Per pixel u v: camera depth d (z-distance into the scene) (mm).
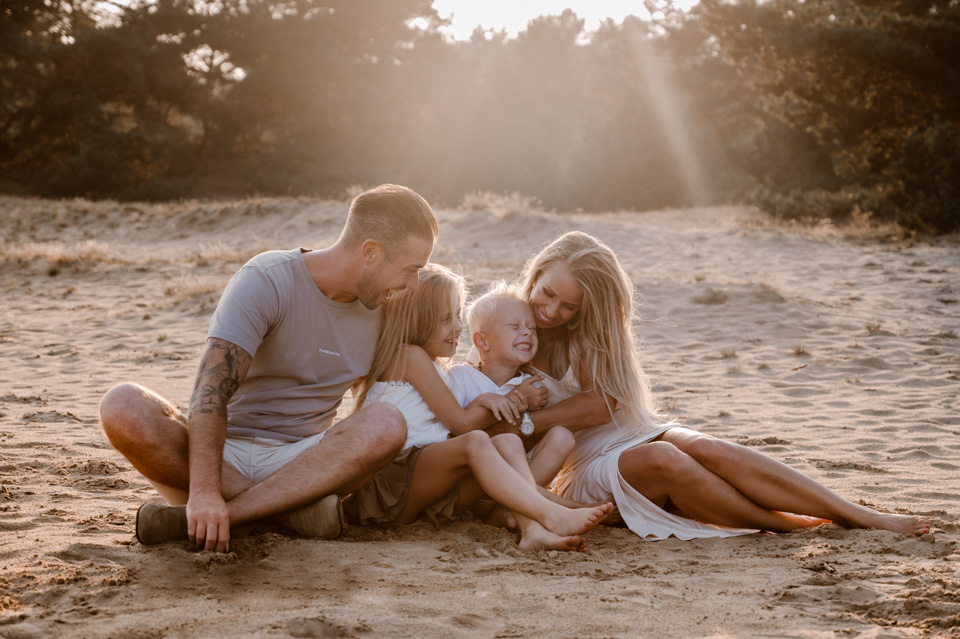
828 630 2242
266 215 22828
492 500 3430
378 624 2176
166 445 2889
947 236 17766
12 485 3725
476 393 3588
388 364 3400
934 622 2273
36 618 2162
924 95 24750
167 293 12680
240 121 44688
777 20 25703
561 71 45469
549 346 3828
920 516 3398
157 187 38250
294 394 3152
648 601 2480
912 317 10516
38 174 39000
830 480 4281
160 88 42375
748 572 2830
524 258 15805
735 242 17328
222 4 44000
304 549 2840
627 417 3654
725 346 9070
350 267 3039
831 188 27891
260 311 2988
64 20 43594
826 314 10547
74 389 6820
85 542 2824
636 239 17688
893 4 28516
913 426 5719
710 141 37062
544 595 2504
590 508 3025
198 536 2646
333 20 44781
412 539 3168
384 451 2975
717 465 3359
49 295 12961
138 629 2098
